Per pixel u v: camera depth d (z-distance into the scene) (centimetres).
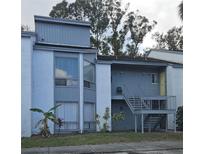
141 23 4081
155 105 2403
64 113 2033
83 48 2227
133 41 4044
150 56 3062
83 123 2080
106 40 3909
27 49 1898
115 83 2427
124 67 2466
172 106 2405
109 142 1556
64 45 2230
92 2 3891
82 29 2353
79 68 2081
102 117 2195
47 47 2014
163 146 1416
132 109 2197
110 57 2530
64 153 1233
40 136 1827
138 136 1783
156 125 2358
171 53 2822
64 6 3828
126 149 1325
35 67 1989
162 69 2538
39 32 2252
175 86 2502
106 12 3931
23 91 1873
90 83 2167
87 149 1330
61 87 2034
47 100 1992
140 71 2512
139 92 2481
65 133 2006
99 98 2211
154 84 2542
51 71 2016
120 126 2384
